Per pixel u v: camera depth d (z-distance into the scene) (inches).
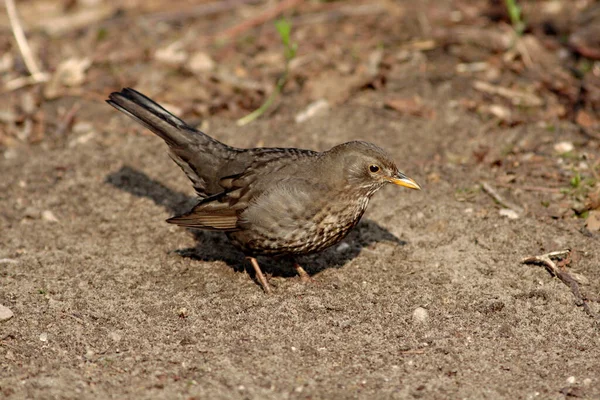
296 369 353.4
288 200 393.4
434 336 377.1
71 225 479.2
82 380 345.1
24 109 601.0
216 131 568.1
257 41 676.1
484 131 550.9
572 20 670.5
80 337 378.6
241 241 412.2
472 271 425.1
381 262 438.3
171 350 367.6
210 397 333.1
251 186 404.5
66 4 768.3
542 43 645.9
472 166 515.5
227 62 647.1
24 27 728.3
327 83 609.9
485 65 626.2
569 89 589.9
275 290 418.0
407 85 605.6
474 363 358.0
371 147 402.6
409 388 339.9
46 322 390.0
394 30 680.4
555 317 390.0
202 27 714.2
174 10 750.5
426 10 708.0
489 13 691.4
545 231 452.4
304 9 729.6
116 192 510.3
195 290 418.0
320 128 563.5
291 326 385.7
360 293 412.5
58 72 635.5
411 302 403.5
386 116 573.3
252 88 611.5
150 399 331.9
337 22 701.9
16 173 533.6
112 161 542.6
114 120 591.2
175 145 434.3
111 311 398.9
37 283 423.2
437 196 489.4
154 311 398.9
